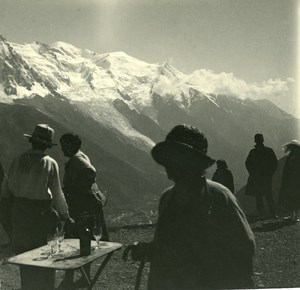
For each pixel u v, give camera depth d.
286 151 7.91
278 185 10.85
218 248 1.77
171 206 1.87
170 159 1.78
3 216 4.14
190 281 1.78
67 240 4.35
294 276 4.64
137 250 2.06
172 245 1.82
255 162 8.32
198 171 1.79
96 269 5.45
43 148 4.08
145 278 4.98
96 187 4.68
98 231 4.21
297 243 5.99
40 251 3.88
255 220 8.06
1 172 4.47
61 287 4.44
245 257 1.75
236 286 1.74
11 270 5.36
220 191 1.82
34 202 3.94
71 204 4.50
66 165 4.63
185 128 1.82
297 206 7.68
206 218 1.78
